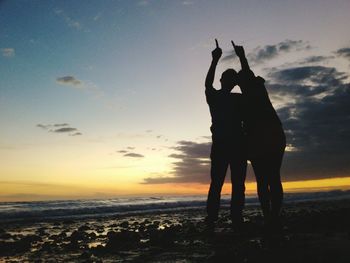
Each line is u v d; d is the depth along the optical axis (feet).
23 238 11.01
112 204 29.53
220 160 10.27
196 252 7.57
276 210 9.00
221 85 10.48
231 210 10.71
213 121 10.35
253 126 9.21
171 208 28.63
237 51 9.82
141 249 8.41
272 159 8.96
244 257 6.62
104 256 7.58
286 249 7.18
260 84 9.36
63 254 8.13
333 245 7.57
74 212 22.99
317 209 21.67
